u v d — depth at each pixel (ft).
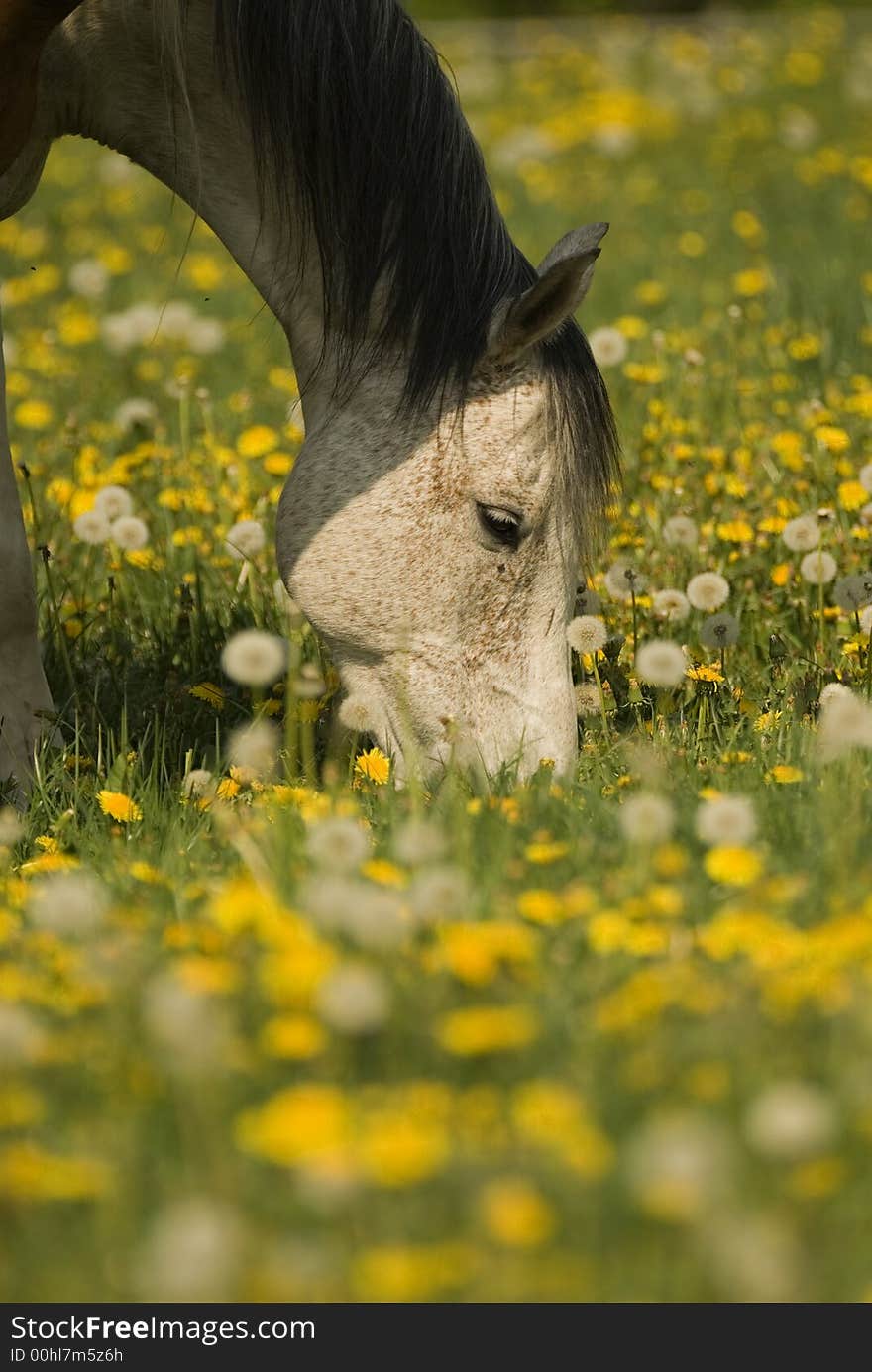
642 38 135.54
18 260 73.82
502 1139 15.02
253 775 26.68
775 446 41.70
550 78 117.08
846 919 18.29
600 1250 13.94
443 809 23.93
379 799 25.30
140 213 82.28
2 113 26.30
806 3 164.76
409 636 26.68
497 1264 13.70
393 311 26.45
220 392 55.47
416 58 26.71
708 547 37.65
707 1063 16.10
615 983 18.33
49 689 29.35
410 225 26.27
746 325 57.52
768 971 17.60
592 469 26.55
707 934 18.92
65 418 50.49
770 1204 14.30
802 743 26.16
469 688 26.58
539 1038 16.78
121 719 29.73
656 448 43.50
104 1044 16.87
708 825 21.25
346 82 26.32
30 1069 16.46
